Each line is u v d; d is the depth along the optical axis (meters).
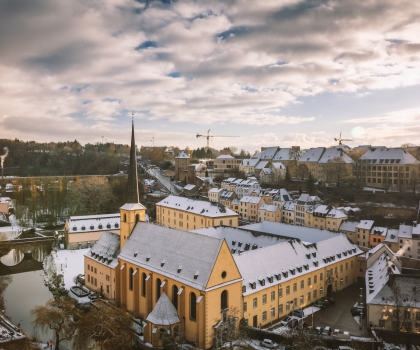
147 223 85.19
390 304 69.56
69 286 97.94
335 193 178.75
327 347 62.78
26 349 63.44
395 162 172.38
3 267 119.44
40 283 103.31
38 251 137.25
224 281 63.97
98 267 91.88
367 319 71.31
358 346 61.16
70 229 133.75
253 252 78.56
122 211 88.94
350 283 99.50
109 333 67.19
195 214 142.75
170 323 63.88
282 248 84.50
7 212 180.12
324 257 90.94
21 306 86.00
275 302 75.75
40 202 188.62
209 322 60.97
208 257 64.44
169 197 168.38
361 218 146.38
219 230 108.25
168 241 75.94
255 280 72.38
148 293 72.88
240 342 61.44
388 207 149.12
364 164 185.25
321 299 85.44
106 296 88.19
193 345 62.28
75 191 194.62
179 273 67.06
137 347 66.06
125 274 81.00
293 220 164.75
